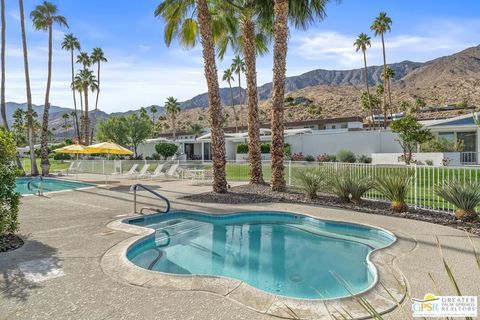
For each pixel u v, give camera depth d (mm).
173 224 7730
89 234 5734
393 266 4137
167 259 5465
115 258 4418
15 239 5324
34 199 10188
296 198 9711
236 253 5797
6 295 3309
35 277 3768
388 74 42188
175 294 3332
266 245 6281
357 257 5508
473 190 6730
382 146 27078
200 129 53031
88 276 3801
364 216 7383
